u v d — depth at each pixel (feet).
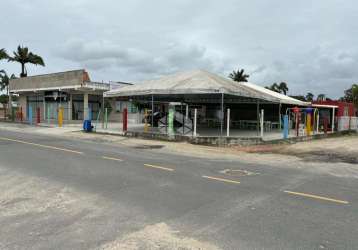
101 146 48.60
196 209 18.76
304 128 76.95
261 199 21.18
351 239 14.90
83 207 18.72
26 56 138.82
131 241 14.19
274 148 54.29
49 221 16.42
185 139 57.72
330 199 21.72
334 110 102.58
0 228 15.47
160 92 61.11
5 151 40.50
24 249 13.28
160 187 23.67
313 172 32.27
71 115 112.78
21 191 21.89
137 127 86.79
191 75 67.67
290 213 18.45
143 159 36.73
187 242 14.19
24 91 127.65
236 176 28.58
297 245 14.15
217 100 97.19
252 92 67.00
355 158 44.19
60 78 111.65
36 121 109.81
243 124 100.22
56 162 33.22
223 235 15.05
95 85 106.52
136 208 18.71
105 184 24.25
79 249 13.34
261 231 15.64
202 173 29.43
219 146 54.34
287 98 99.14
